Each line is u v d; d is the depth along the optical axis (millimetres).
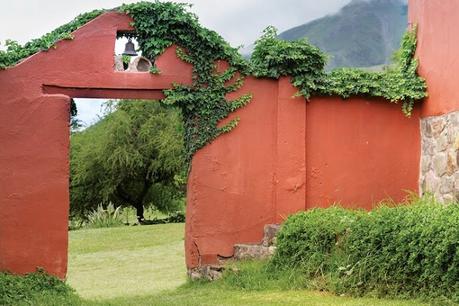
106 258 17641
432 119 11305
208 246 11172
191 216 11227
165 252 18203
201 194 11227
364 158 11664
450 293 7688
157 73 11156
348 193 11586
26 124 10617
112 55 11055
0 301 8922
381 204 11203
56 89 10859
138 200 31156
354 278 8781
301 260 9922
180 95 11172
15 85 10648
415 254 8070
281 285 9688
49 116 10672
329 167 11578
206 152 11281
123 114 29562
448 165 10648
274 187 11383
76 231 22984
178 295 10172
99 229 23359
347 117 11672
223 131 11297
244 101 11391
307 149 11531
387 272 8430
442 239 7773
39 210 10531
